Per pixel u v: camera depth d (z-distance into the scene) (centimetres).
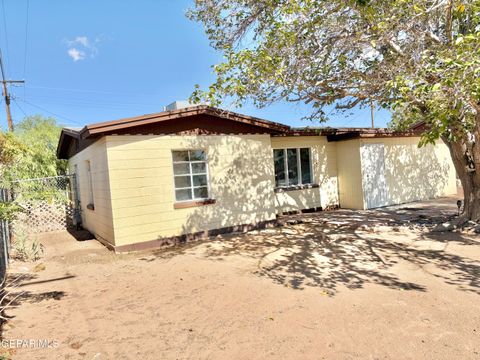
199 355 299
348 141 1188
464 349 287
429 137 493
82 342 332
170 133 783
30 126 2505
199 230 820
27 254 706
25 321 386
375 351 291
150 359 296
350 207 1196
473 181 754
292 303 407
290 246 709
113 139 714
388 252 618
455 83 423
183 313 394
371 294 422
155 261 641
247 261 609
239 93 642
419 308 372
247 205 904
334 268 541
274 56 630
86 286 513
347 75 731
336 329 335
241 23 788
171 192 783
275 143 1111
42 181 1221
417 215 961
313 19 621
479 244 629
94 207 901
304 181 1188
